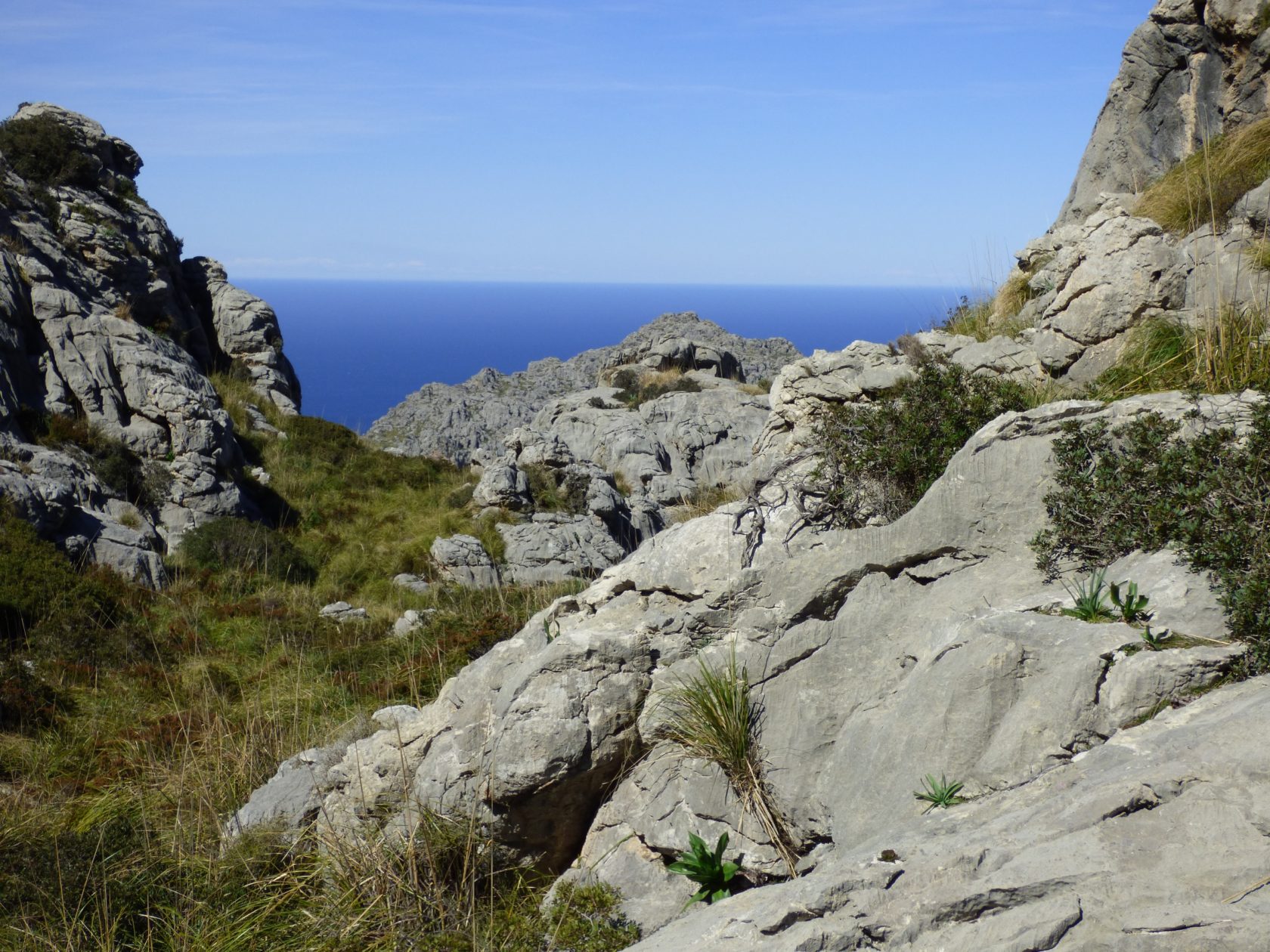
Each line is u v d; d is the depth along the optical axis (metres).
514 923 5.75
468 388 65.62
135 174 34.97
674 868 5.46
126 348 24.86
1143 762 3.57
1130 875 3.09
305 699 12.10
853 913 3.44
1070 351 7.72
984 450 5.61
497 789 5.98
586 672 6.07
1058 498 5.31
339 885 6.42
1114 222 7.86
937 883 3.42
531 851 6.29
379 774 6.92
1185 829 3.19
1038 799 3.79
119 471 22.11
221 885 6.78
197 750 10.19
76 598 16.00
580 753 5.93
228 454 25.03
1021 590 5.19
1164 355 7.04
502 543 24.83
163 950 6.33
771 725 5.65
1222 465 4.79
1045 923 3.03
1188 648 4.18
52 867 6.86
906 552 5.67
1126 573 4.86
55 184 30.12
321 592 20.62
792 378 9.07
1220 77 11.67
